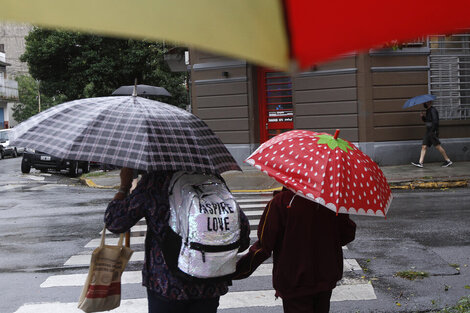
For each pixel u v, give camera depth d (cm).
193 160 290
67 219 967
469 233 775
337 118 1611
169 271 278
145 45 2753
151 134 285
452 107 1628
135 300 525
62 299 529
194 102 1806
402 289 543
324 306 331
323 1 98
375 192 312
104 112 293
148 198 285
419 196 1133
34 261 673
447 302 503
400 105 1596
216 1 94
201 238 272
